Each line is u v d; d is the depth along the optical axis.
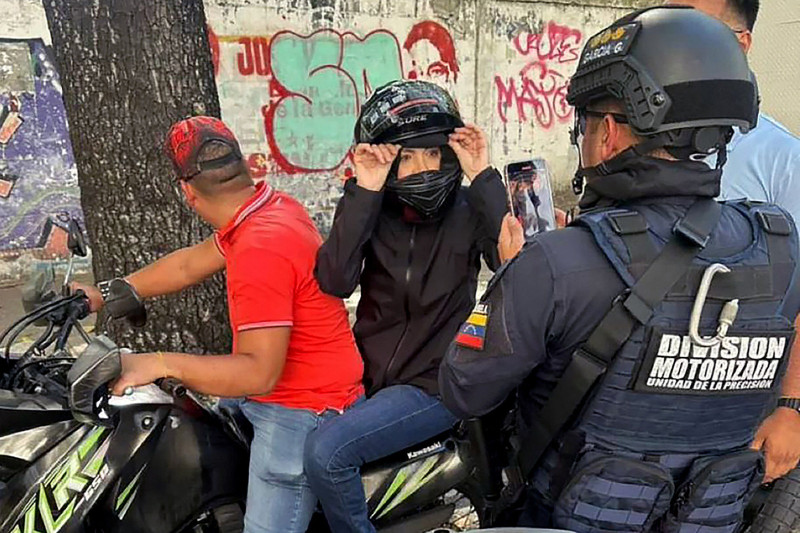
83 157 3.31
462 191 2.21
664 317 1.26
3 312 6.05
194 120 1.95
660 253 1.28
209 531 2.04
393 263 2.11
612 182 1.37
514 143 9.17
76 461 1.81
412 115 1.99
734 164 2.25
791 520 1.81
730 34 1.35
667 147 1.32
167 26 3.21
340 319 2.06
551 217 2.07
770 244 1.35
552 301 1.31
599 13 9.33
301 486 2.00
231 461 2.03
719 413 1.34
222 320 3.48
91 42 3.17
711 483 1.35
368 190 1.97
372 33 7.96
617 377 1.29
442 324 2.12
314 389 2.01
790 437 1.69
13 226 6.80
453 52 8.48
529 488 1.55
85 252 2.15
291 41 7.55
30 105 6.68
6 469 1.82
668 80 1.26
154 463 1.91
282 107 7.65
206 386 1.79
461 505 2.61
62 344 2.03
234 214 1.94
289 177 7.85
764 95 3.07
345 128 8.02
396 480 2.10
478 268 2.22
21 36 6.55
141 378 1.72
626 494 1.33
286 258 1.87
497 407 1.58
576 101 1.43
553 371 1.38
